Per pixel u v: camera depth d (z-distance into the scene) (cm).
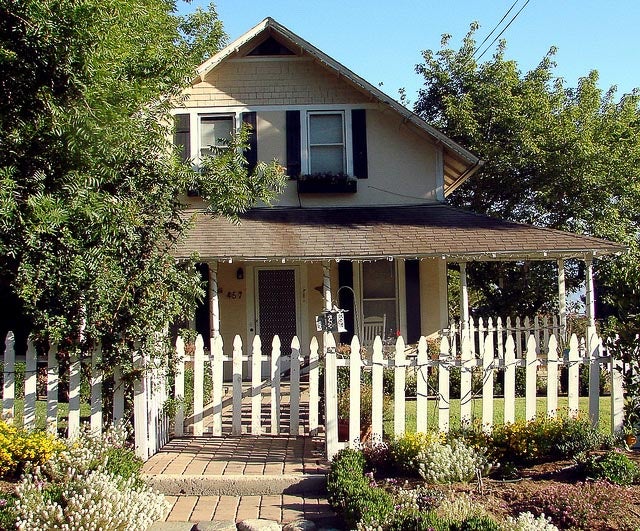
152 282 851
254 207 1702
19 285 808
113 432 801
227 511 694
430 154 1709
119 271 823
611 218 2139
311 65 1717
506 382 834
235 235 1527
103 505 586
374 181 1709
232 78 1714
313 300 1675
